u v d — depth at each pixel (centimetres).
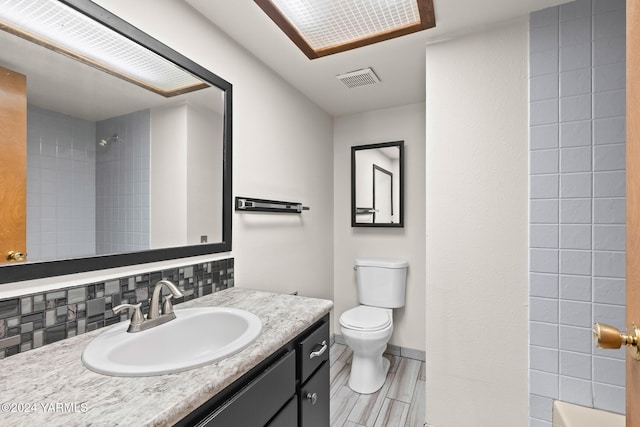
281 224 213
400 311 268
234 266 167
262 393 89
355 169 287
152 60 125
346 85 230
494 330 160
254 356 84
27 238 89
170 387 68
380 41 173
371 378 212
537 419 151
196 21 146
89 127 105
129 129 117
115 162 113
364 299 261
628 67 66
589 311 142
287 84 222
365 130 286
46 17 94
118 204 113
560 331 147
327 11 149
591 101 142
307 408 114
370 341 204
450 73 169
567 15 146
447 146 170
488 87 162
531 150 153
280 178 212
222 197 158
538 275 152
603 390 140
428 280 175
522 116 155
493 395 160
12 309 86
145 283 120
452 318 169
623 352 137
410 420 180
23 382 70
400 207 266
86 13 102
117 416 58
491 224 161
